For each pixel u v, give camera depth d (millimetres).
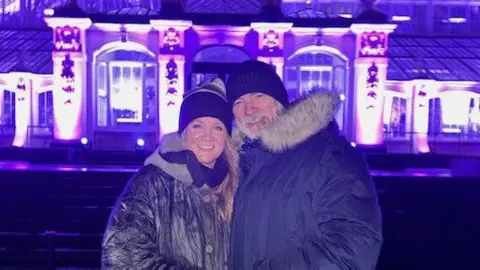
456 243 11367
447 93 27641
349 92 25359
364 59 24688
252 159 2893
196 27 24328
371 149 24688
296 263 2338
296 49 25156
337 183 2424
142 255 2559
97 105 25266
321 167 2488
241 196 2732
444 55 30812
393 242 11477
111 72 25469
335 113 2670
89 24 24109
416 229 12422
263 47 24172
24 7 32844
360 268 2305
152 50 24750
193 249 2709
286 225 2518
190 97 2936
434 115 27797
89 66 24750
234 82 2965
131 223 2605
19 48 29500
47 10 29266
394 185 16328
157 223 2695
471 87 27625
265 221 2564
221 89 3045
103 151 23734
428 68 29156
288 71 25938
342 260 2291
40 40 30828
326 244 2316
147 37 24750
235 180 3027
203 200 2822
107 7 32594
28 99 25781
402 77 27578
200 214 2775
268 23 23859
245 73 2928
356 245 2289
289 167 2557
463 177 16453
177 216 2715
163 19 23734
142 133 25328
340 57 25594
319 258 2309
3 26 32594
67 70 23938
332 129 2672
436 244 11320
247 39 24562
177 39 23969
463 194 15609
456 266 10195
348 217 2350
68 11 24016
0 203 14070
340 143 2578
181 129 2943
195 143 2877
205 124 2881
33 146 25750
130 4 32781
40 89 26062
